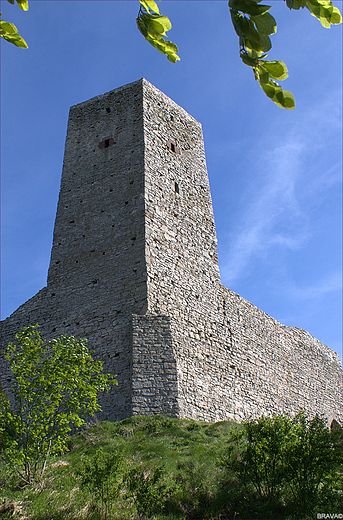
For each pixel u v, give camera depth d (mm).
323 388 25672
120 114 21922
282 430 9625
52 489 9703
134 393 14828
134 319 16188
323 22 4562
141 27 5520
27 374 10898
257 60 4879
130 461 11422
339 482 8914
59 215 20516
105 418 15008
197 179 22297
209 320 19266
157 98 22594
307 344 25828
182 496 9422
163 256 18469
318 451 9062
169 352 15695
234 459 9945
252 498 9211
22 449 10023
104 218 19453
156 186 19875
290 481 9180
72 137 22375
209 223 21719
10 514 8641
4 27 5840
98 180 20547
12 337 18984
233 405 18297
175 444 12727
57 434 10867
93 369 11555
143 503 8820
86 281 18391
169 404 14828
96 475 9234
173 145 21984
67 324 17906
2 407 10516
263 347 21953
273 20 4453
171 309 17625
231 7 4594
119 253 18281
